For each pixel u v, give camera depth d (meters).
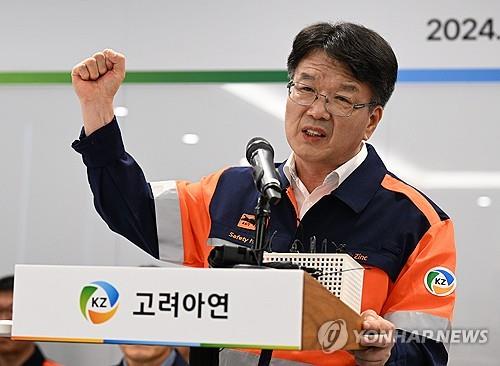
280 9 6.53
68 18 6.70
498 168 6.20
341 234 3.81
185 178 6.49
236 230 3.89
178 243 4.03
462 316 6.09
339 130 3.71
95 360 6.37
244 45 6.54
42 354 6.39
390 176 3.99
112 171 3.82
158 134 6.53
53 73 6.66
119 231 4.04
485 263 6.12
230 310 2.46
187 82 6.55
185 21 6.61
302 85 3.73
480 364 5.93
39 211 6.58
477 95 6.27
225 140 6.49
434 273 3.72
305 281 2.43
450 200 6.21
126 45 6.64
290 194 3.88
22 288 2.61
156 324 2.51
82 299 2.57
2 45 6.71
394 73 3.83
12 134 6.64
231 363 3.63
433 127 6.29
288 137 3.82
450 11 6.36
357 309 3.28
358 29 3.73
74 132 6.62
